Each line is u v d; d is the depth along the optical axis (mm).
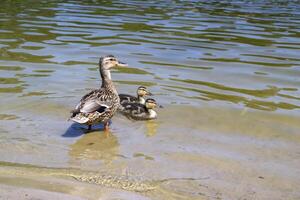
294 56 15234
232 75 13164
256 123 10086
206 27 19500
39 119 9938
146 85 12250
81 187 7309
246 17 22078
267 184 7629
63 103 10781
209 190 7371
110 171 7926
